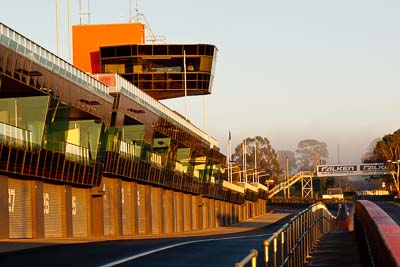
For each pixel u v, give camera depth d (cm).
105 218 11162
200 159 18300
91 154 10338
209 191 18638
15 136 8038
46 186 9150
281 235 2831
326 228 9494
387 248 1944
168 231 14862
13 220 8244
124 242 6894
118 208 11669
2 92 8594
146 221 13225
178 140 15238
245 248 5638
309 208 5316
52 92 8825
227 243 6462
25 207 8569
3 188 7912
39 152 8619
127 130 12681
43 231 8956
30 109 8731
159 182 13925
